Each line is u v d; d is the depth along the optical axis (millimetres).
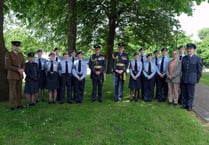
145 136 3514
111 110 4379
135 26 12430
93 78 5043
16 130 3562
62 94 4941
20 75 4512
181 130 3766
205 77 11688
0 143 3248
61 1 9258
